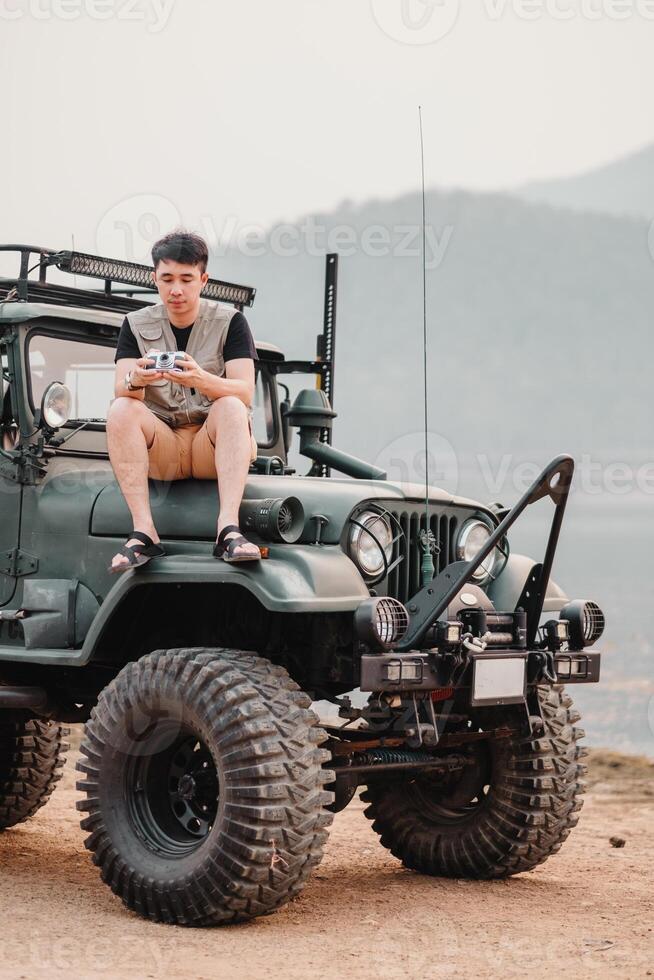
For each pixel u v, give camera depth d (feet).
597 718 42.63
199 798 15.72
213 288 20.39
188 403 16.43
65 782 26.94
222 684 14.74
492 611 16.90
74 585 17.19
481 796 18.54
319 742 14.85
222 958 13.56
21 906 15.76
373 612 14.76
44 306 18.08
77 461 18.20
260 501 15.62
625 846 21.62
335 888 17.60
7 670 18.24
